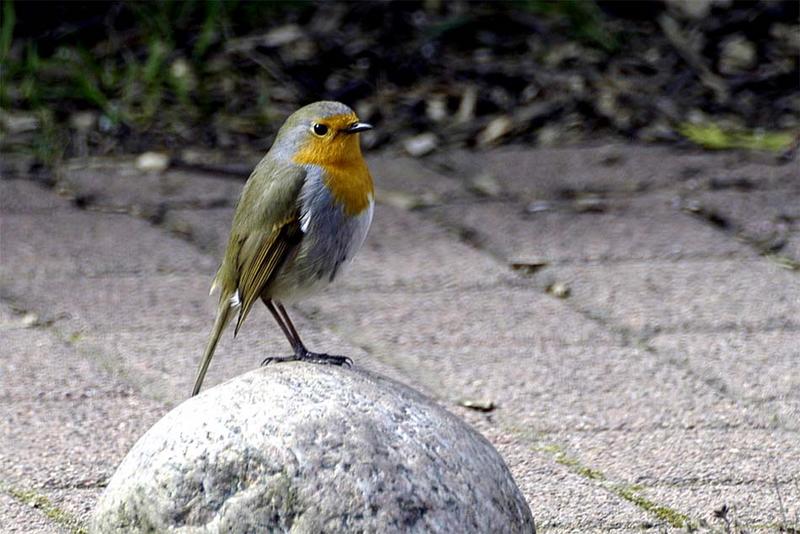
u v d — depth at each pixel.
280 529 6.33
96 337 10.71
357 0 16.30
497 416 9.50
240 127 14.70
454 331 10.85
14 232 12.59
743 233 12.64
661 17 16.36
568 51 15.84
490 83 15.40
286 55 15.56
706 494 8.35
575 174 13.91
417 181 13.80
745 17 16.22
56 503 8.23
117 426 9.32
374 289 11.62
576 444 9.08
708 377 10.05
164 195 13.46
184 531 6.44
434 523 6.35
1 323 10.94
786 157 14.26
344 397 6.66
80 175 13.86
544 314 11.13
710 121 14.97
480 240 12.56
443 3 16.36
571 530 7.89
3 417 9.40
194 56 15.49
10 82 15.10
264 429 6.46
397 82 15.36
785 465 8.76
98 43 15.66
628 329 10.86
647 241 12.49
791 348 10.48
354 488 6.32
